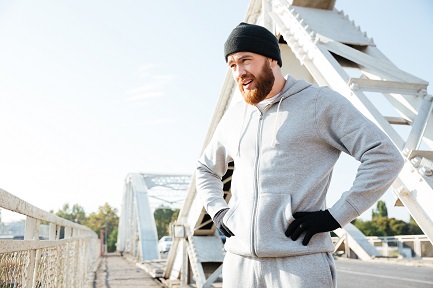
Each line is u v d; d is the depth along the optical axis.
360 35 4.75
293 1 4.93
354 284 9.20
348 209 1.66
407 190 3.24
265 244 1.75
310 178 1.79
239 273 1.88
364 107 3.64
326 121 1.81
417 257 14.97
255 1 5.66
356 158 1.78
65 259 4.54
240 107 2.16
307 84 1.92
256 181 1.87
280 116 1.88
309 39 4.52
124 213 38.09
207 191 2.23
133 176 28.64
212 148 2.30
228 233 1.99
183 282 9.06
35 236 2.56
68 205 91.38
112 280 11.67
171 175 35.66
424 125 3.42
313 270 1.69
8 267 1.89
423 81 3.88
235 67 1.91
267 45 1.86
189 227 8.73
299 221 1.69
